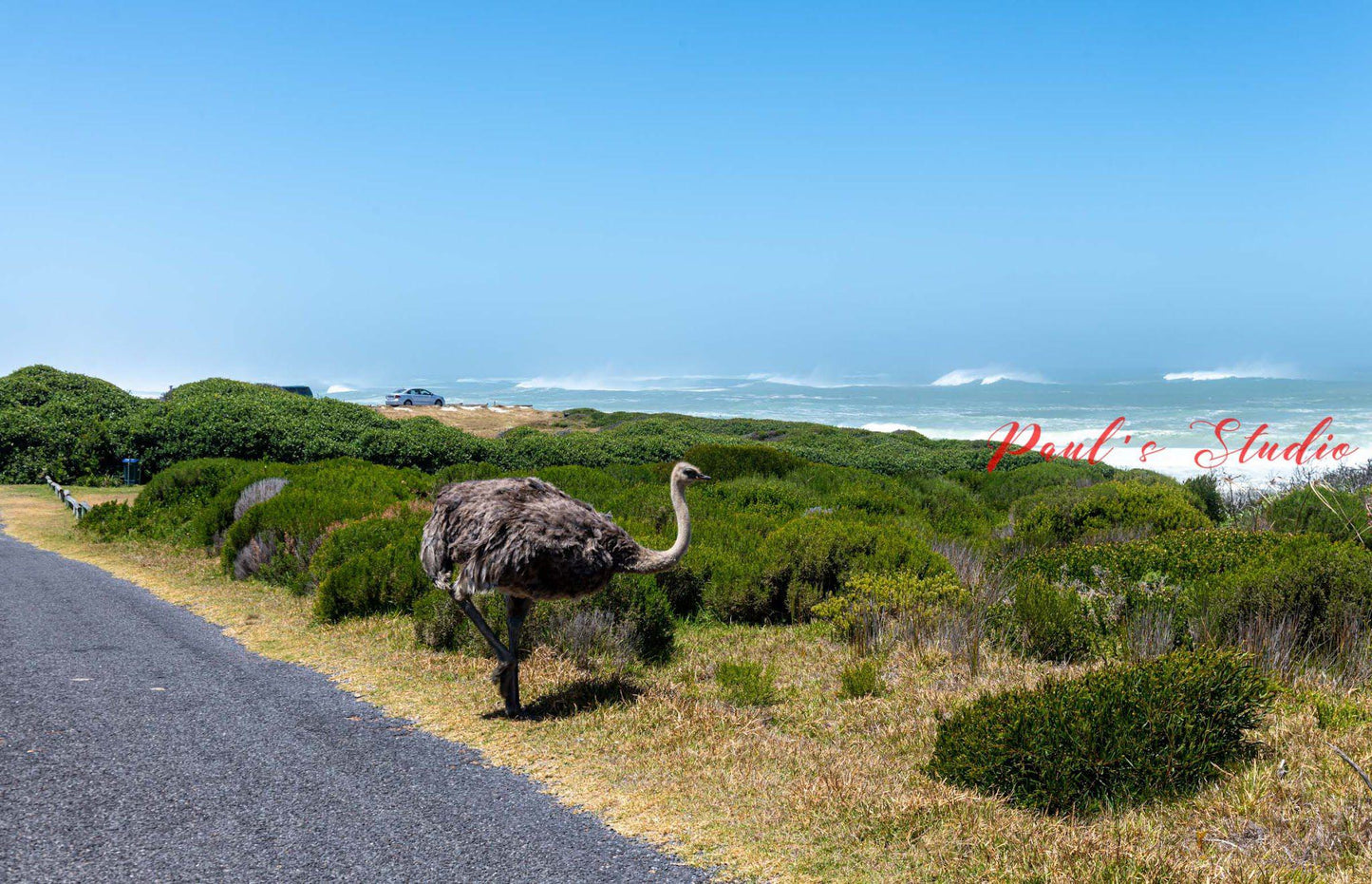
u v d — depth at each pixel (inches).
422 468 1040.2
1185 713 207.0
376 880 163.6
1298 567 316.5
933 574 405.4
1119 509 561.0
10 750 221.9
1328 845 169.5
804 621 400.5
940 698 276.5
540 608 338.6
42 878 160.2
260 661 323.3
